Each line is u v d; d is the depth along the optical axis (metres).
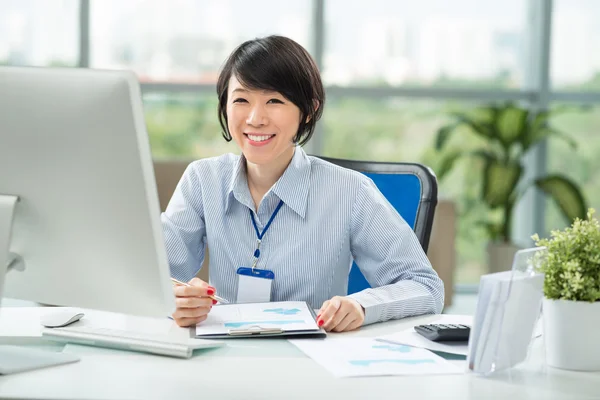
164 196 3.77
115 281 1.25
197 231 1.96
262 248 1.86
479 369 1.25
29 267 1.30
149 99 5.06
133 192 1.19
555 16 5.32
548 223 5.40
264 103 1.74
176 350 1.32
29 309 1.68
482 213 5.30
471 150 5.23
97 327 1.48
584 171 5.39
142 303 1.25
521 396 1.15
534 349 1.42
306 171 1.88
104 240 1.23
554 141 5.38
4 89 1.20
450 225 4.58
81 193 1.21
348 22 5.19
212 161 1.98
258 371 1.25
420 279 1.75
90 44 5.03
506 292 1.25
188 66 5.09
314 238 1.85
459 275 5.34
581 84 5.37
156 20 5.05
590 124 5.37
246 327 1.47
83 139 1.19
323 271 1.86
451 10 5.26
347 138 5.22
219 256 1.90
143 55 5.06
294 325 1.49
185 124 5.10
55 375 1.21
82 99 1.17
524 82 5.38
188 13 5.07
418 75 5.27
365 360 1.31
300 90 1.74
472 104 5.29
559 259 1.31
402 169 2.06
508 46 5.33
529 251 1.29
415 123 5.24
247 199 1.86
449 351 1.37
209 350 1.37
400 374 1.24
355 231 1.88
